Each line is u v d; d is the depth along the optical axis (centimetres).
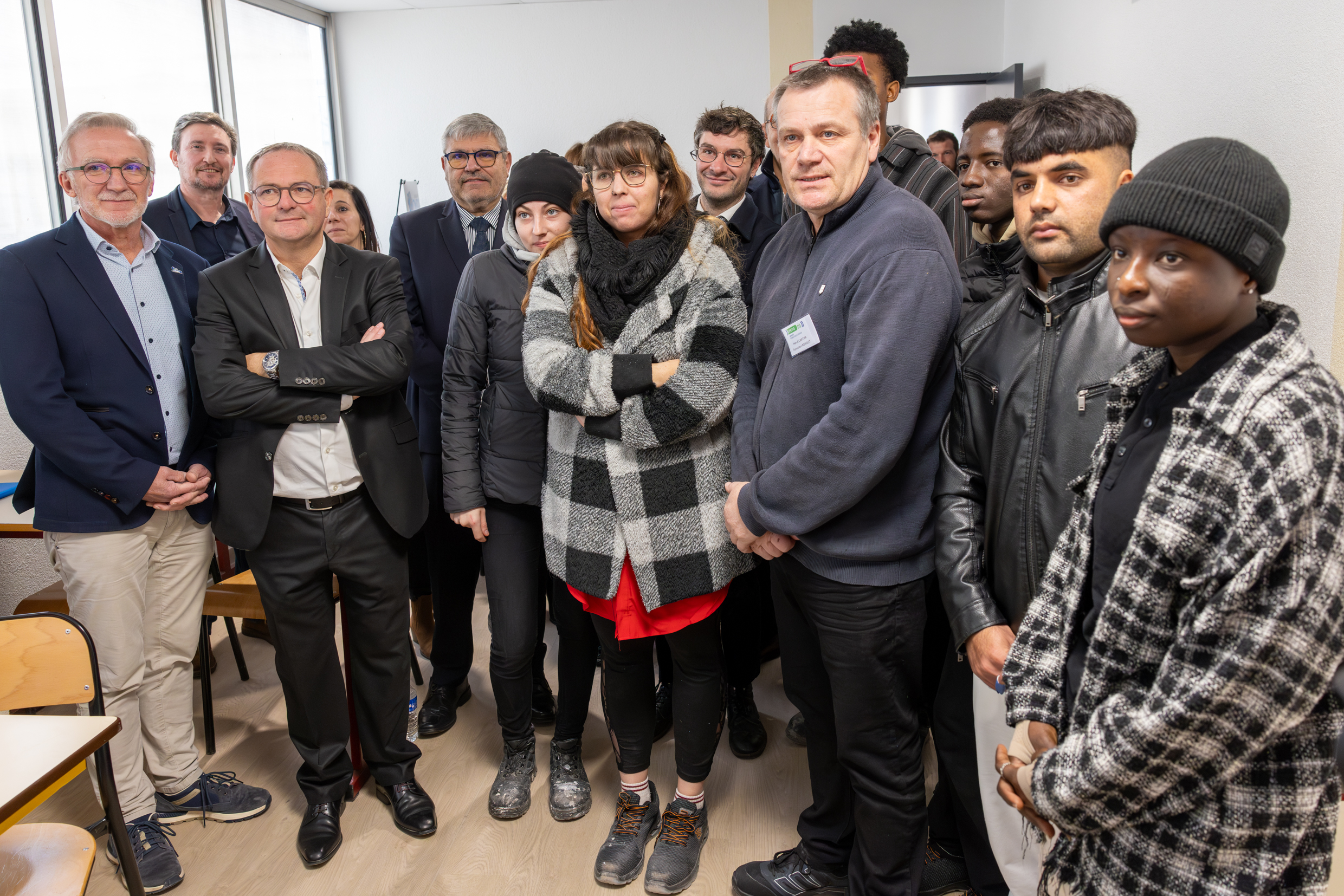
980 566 138
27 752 128
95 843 152
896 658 153
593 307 177
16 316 183
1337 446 75
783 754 243
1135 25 275
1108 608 89
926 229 140
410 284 281
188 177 300
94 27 378
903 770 158
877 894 163
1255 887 80
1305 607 74
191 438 207
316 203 192
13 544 291
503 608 211
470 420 212
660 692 253
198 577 215
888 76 222
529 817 215
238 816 216
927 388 149
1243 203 77
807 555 153
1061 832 99
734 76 551
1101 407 120
